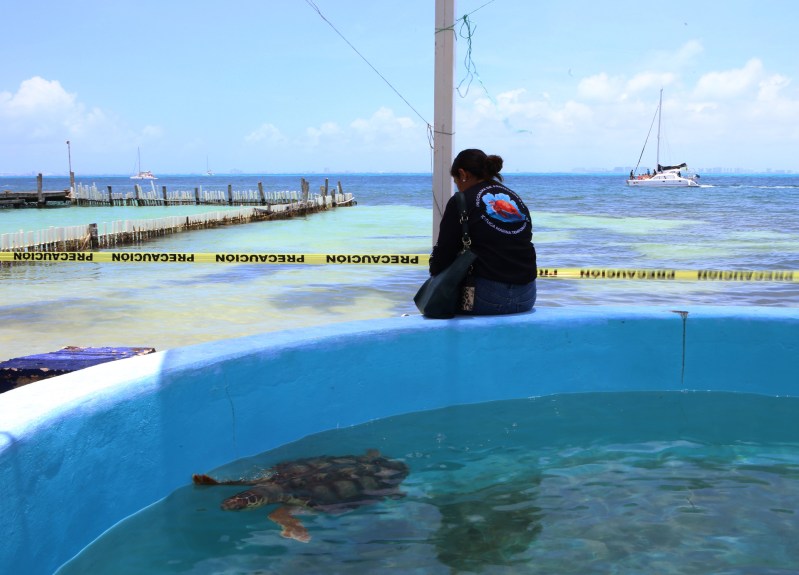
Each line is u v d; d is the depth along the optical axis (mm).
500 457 3014
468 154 3908
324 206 43344
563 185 131500
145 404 2537
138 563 2168
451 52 4781
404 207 48781
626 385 3812
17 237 16906
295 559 2207
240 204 48969
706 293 11445
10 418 2057
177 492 2670
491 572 2113
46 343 7766
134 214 40531
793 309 3922
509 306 3781
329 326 3449
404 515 2512
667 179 103875
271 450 3059
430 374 3553
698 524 2400
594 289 11883
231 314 9578
